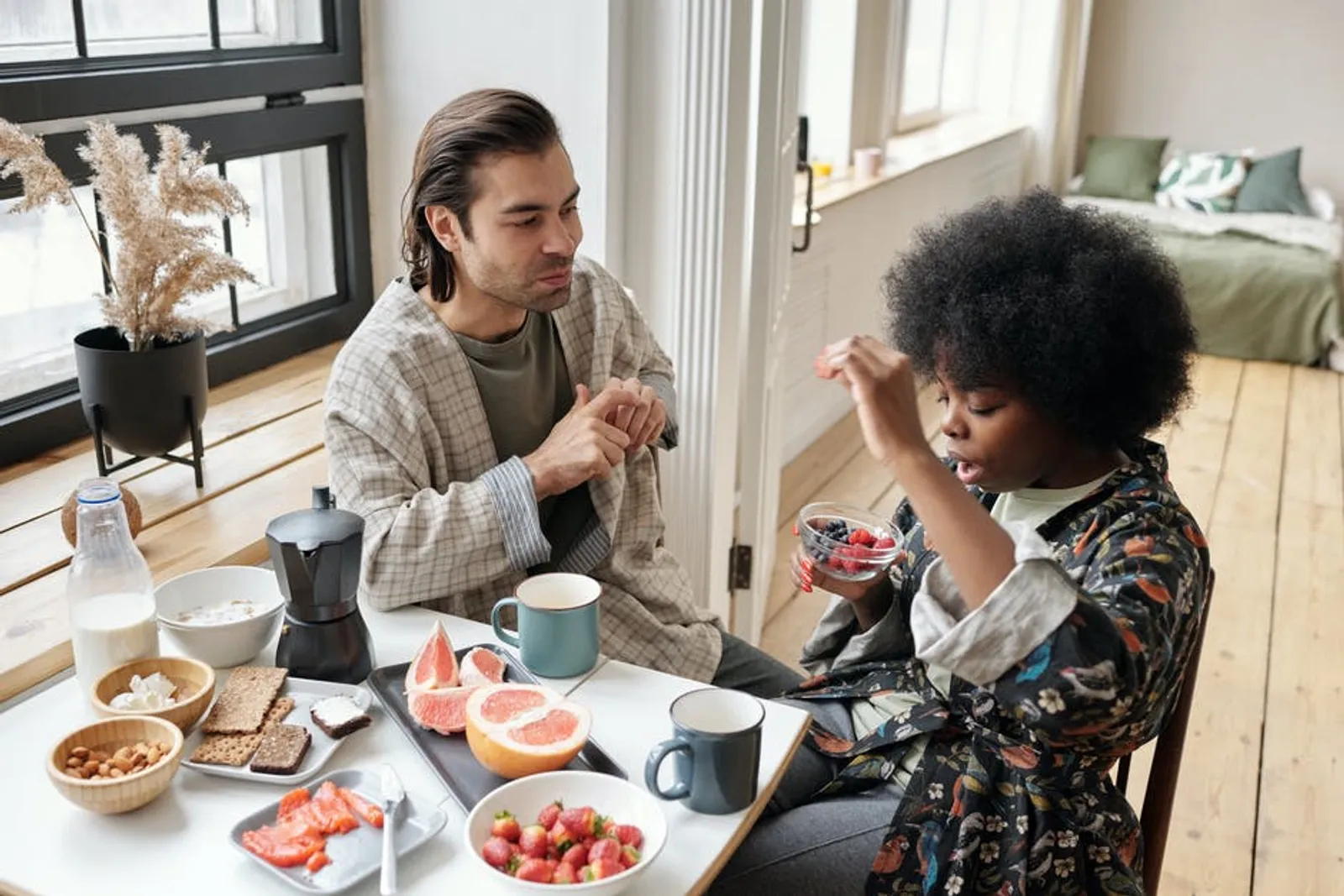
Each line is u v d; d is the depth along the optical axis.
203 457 1.88
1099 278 1.13
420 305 1.54
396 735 1.21
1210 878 2.07
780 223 2.43
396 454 1.46
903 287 1.24
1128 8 6.56
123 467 1.75
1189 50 6.50
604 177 2.17
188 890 0.99
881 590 1.42
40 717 1.21
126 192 1.60
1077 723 1.03
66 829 1.06
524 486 1.42
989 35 6.14
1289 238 5.37
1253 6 6.32
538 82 2.19
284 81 2.18
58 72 1.83
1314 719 2.55
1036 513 1.24
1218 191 5.89
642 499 1.71
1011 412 1.17
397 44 2.31
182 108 2.01
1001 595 1.03
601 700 1.27
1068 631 1.02
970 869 1.20
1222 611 3.00
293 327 2.33
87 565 1.21
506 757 1.11
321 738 1.18
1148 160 6.25
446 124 1.46
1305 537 3.45
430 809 1.09
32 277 1.89
